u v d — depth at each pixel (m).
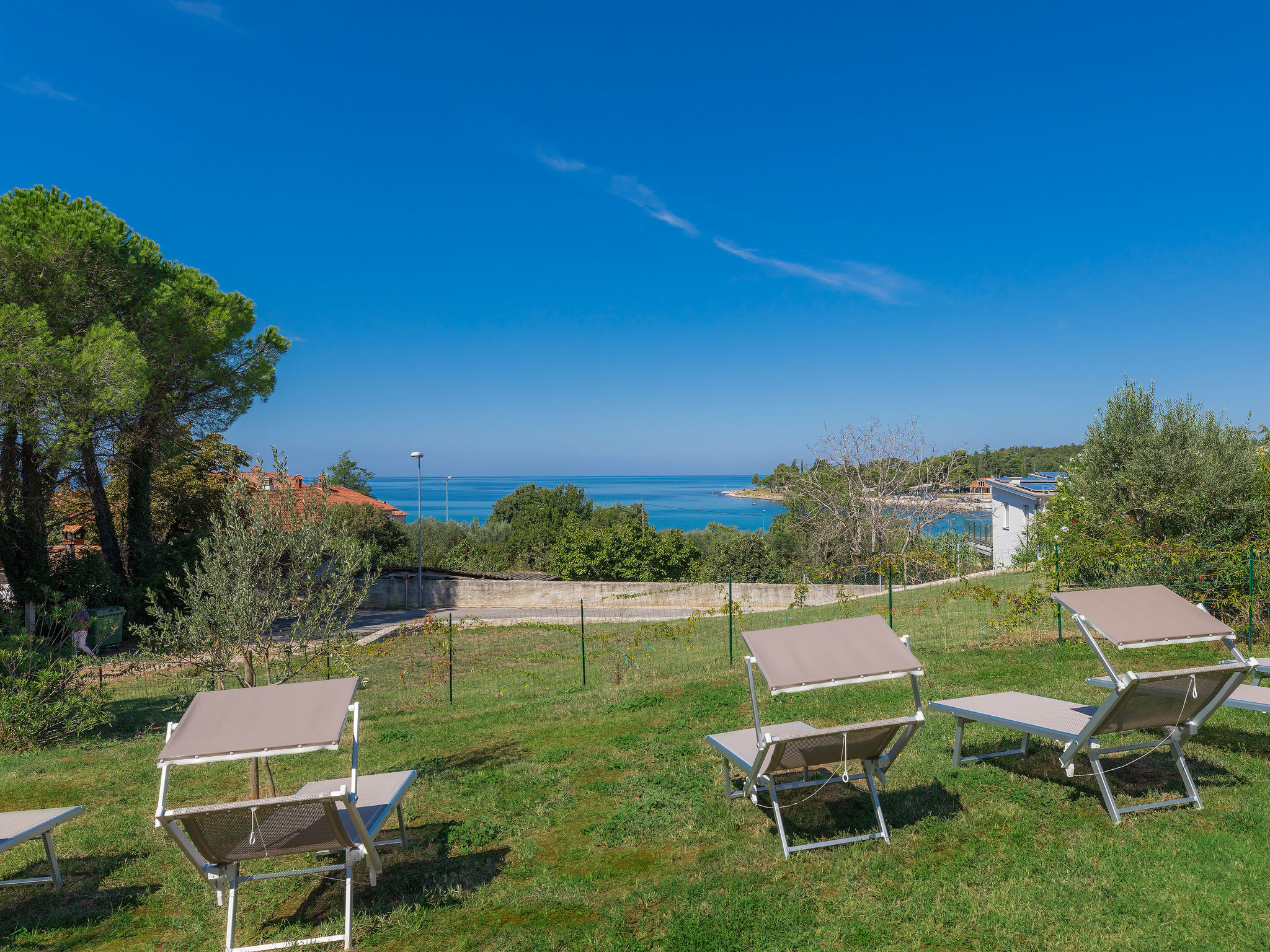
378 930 3.71
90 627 19.30
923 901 3.65
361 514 41.03
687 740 6.81
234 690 3.83
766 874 4.04
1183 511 12.73
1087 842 4.17
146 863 4.80
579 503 79.00
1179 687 4.38
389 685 14.10
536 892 4.00
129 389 16.00
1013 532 33.78
